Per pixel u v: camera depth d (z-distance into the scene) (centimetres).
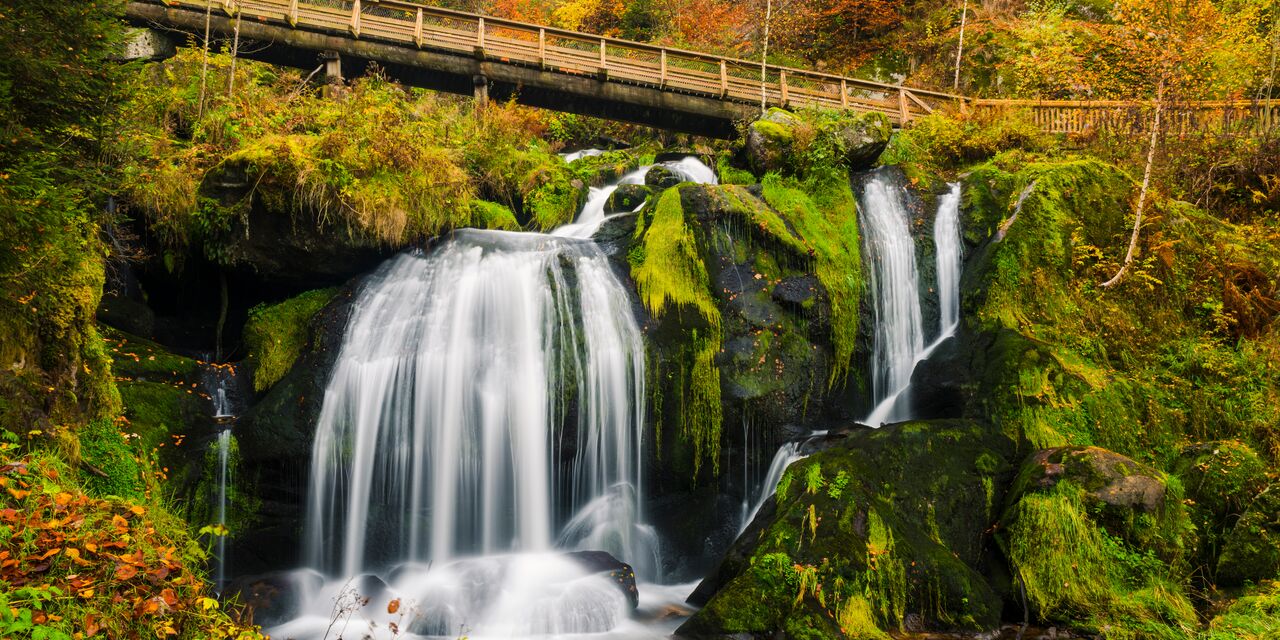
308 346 930
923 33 2583
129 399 827
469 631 689
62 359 676
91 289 722
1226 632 655
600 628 705
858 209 1112
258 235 954
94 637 412
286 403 879
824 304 998
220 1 1560
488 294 939
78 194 686
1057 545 749
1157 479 774
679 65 1828
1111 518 753
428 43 1634
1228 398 947
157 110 1197
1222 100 1444
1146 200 1112
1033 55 2061
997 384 909
